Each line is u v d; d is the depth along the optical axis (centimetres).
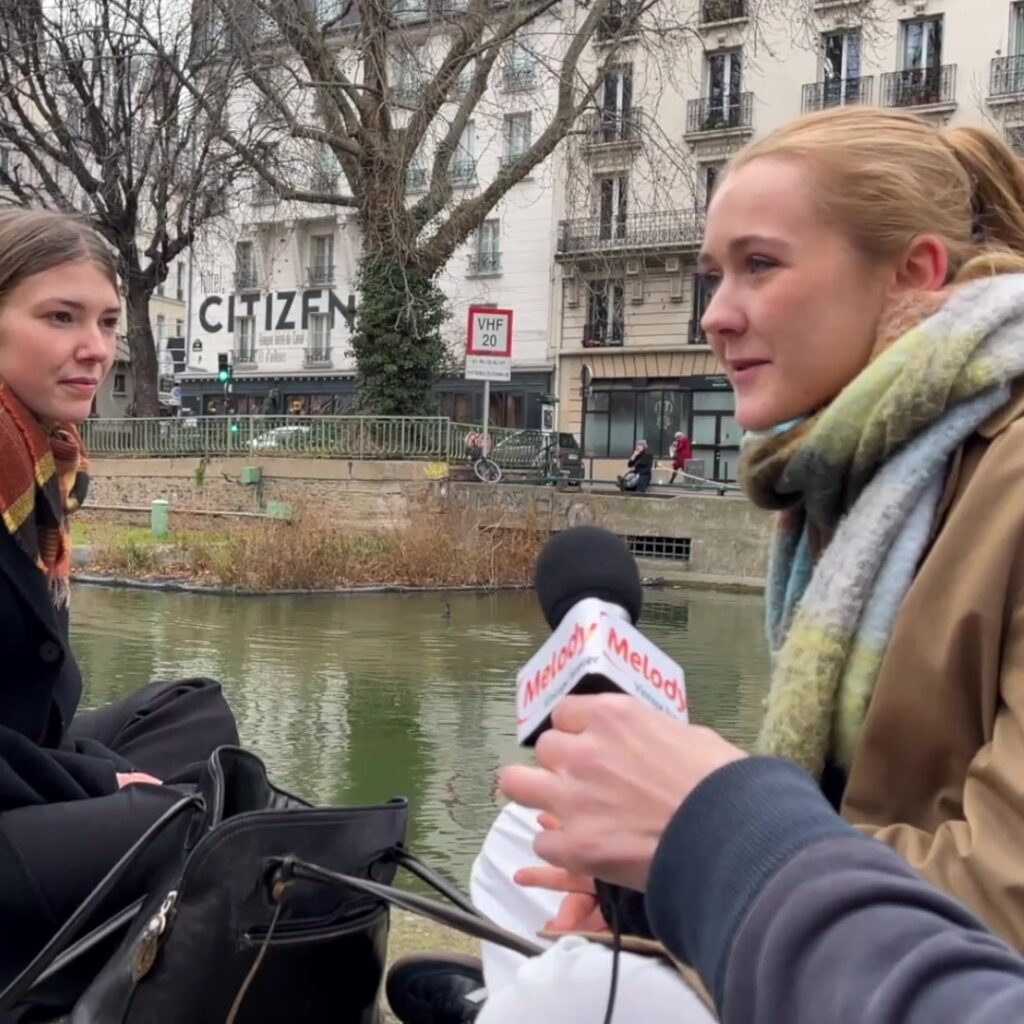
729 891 85
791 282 140
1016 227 149
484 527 1662
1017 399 128
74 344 242
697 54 3253
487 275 3659
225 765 208
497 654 895
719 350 151
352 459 2044
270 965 175
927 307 136
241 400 4206
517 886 169
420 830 447
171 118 2027
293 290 4041
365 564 1441
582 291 3528
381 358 2267
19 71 2225
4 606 230
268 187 2150
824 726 132
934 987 72
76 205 2691
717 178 156
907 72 3075
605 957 123
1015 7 2964
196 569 1425
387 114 1948
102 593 1288
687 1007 116
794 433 143
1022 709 111
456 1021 183
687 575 1725
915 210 138
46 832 219
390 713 663
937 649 121
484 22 1828
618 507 1855
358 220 2142
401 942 280
